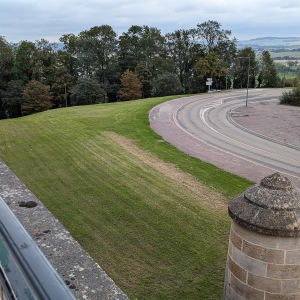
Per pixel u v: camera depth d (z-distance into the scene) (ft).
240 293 21.62
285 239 19.62
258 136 98.53
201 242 37.60
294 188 20.85
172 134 95.40
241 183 57.36
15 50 256.93
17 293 4.25
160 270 32.76
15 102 222.89
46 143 78.59
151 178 57.72
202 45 295.48
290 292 20.48
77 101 220.23
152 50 292.61
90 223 41.63
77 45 275.39
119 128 97.14
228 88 285.43
